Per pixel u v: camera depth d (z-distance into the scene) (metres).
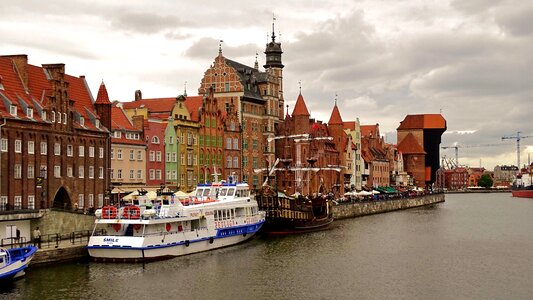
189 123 124.25
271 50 163.00
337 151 180.50
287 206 103.00
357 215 147.25
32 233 72.19
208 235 80.56
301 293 58.81
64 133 87.50
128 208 71.31
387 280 64.62
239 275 66.19
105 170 96.75
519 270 70.19
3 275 57.19
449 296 57.97
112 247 68.50
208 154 131.38
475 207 193.50
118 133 105.56
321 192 166.00
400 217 144.12
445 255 80.50
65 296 55.38
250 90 150.50
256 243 90.19
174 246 74.00
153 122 114.25
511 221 132.88
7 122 76.94
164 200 80.81
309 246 87.56
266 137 155.38
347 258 77.50
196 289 59.72
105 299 55.25
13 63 85.12
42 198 79.00
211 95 133.50
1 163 76.06
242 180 144.12
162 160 115.88
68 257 67.56
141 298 56.00
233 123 141.88
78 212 77.44
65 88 88.25
